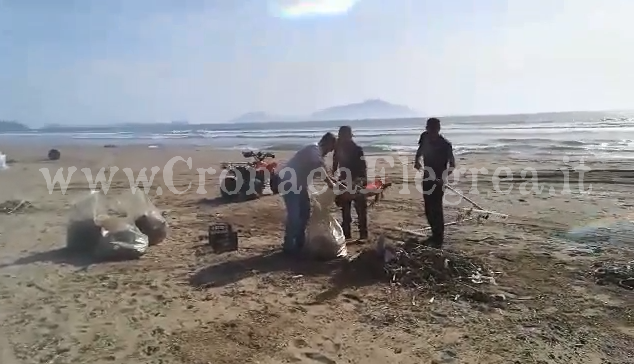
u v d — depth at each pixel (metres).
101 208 8.97
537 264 7.31
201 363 4.58
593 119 98.06
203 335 5.17
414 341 4.99
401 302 6.02
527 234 9.16
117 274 7.21
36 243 9.02
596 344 4.86
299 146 38.06
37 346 4.95
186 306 5.98
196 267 7.53
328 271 7.27
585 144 30.62
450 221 10.43
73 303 6.10
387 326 5.36
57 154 29.94
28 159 30.03
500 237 8.93
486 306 5.84
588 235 8.99
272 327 5.35
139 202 9.28
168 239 9.27
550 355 4.66
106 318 5.64
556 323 5.34
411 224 10.13
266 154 15.70
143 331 5.29
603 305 5.79
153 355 4.74
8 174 21.05
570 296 6.08
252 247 8.62
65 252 8.41
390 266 7.00
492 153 26.00
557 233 9.20
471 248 8.19
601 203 12.12
